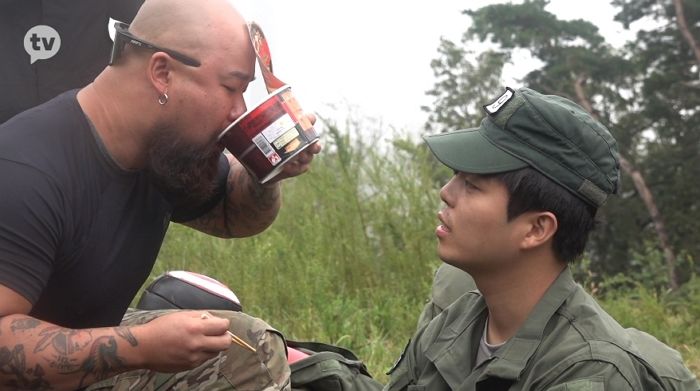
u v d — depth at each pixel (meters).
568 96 23.81
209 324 2.51
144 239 2.84
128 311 3.24
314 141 2.77
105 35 3.27
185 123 2.66
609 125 23.00
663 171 22.20
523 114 2.50
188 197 2.88
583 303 2.53
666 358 2.75
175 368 2.54
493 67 22.17
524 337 2.50
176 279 3.43
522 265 2.55
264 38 2.79
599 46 24.84
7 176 2.49
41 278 2.54
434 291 3.38
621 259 20.89
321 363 3.28
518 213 2.50
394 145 7.10
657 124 23.12
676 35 23.52
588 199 2.52
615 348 2.41
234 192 3.19
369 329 5.65
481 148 2.52
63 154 2.59
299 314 5.58
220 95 2.66
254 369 2.98
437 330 2.79
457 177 2.59
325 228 6.61
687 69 23.34
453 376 2.62
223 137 2.72
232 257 6.12
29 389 2.51
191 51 2.62
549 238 2.53
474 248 2.54
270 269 5.95
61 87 3.24
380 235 6.68
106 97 2.68
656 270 9.34
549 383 2.40
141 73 2.65
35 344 2.46
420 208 6.70
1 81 3.18
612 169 2.55
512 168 2.48
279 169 2.72
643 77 23.86
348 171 6.86
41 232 2.51
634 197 22.64
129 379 3.02
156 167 2.70
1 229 2.46
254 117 2.68
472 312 2.73
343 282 6.42
